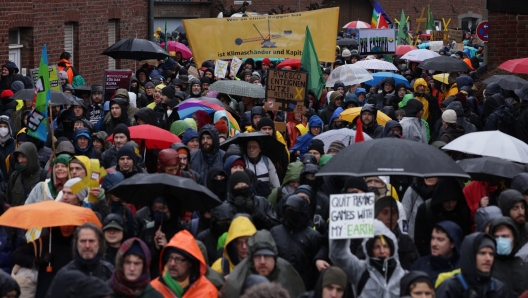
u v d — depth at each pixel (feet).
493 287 33.60
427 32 209.97
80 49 132.26
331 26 95.30
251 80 100.73
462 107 75.92
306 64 79.77
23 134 63.16
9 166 59.36
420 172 37.11
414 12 289.94
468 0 294.25
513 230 37.24
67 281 31.27
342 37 200.13
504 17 107.14
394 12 289.53
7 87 92.38
